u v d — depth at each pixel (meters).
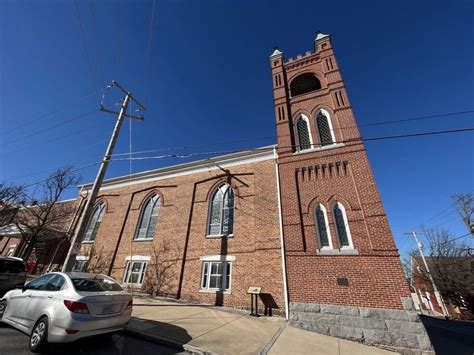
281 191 13.20
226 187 16.56
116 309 6.36
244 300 12.10
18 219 20.23
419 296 47.31
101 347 6.16
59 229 22.14
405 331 8.40
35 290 6.73
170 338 7.01
